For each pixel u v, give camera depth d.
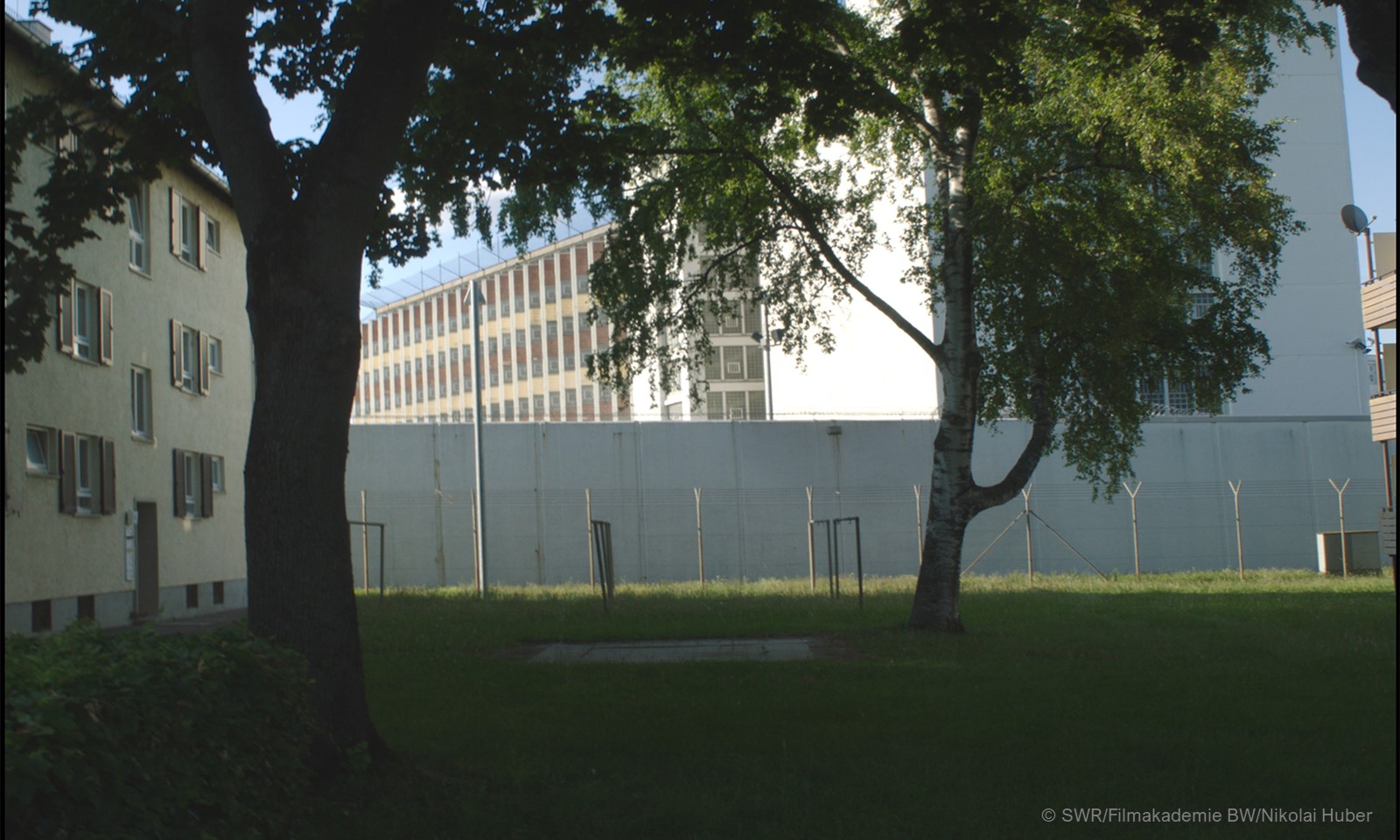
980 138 18.80
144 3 10.22
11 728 3.81
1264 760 8.33
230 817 5.21
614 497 41.84
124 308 24.25
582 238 94.69
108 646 5.35
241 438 31.72
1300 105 51.69
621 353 20.20
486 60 11.84
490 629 19.55
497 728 9.98
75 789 3.94
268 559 7.74
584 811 7.10
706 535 42.34
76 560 21.77
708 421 43.06
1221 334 19.41
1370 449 46.53
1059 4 16.55
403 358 112.00
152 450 25.58
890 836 6.51
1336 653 14.67
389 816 6.86
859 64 14.71
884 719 10.27
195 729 5.11
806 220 19.03
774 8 13.37
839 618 21.45
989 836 6.49
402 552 39.97
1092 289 17.69
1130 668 13.60
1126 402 19.64
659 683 12.78
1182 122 17.56
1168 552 44.69
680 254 20.11
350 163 8.00
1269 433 46.00
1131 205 18.23
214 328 29.88
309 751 6.70
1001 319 18.69
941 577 18.45
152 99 10.75
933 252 19.92
